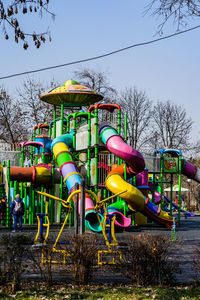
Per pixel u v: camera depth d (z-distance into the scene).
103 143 23.95
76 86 29.64
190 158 53.44
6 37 9.06
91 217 20.08
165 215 25.06
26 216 28.34
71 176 22.92
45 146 29.31
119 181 22.52
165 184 61.25
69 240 9.85
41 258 10.40
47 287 8.13
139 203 22.36
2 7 8.91
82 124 28.36
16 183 24.73
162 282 8.46
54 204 27.69
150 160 28.95
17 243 8.30
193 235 20.12
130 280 8.80
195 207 57.34
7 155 29.03
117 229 22.20
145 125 50.59
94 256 8.67
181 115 53.31
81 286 8.26
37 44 9.15
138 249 8.52
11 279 8.25
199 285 8.48
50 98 29.67
